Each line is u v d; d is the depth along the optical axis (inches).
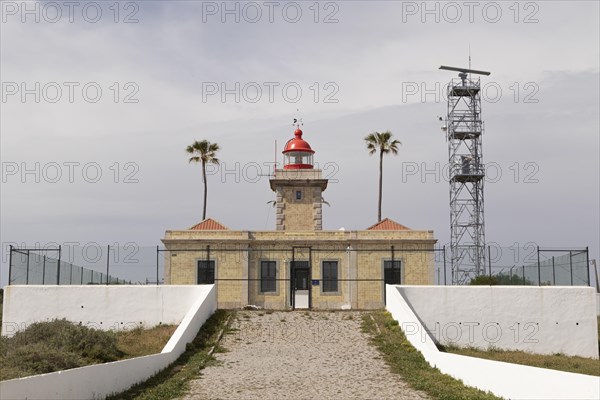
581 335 1193.4
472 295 1202.0
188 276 1569.9
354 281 1576.0
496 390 727.7
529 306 1199.6
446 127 2064.5
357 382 810.8
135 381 796.0
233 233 1589.6
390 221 1699.1
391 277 1573.6
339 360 938.7
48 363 764.6
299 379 826.2
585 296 1201.4
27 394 554.6
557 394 612.1
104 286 1247.5
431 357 924.6
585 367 1014.4
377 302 1566.2
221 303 1561.3
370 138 2516.0
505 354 1124.5
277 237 1596.9
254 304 1568.7
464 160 2036.2
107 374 718.5
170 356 924.6
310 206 1770.4
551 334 1193.4
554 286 1211.9
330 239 1592.0
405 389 774.5
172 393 745.0
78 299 1240.8
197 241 1576.0
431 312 1197.7
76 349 952.3
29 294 1240.2
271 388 776.9
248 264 1579.7
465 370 807.7
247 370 878.4
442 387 773.3
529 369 660.7
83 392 661.9
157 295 1248.2
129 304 1243.2
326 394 748.0
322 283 1582.2
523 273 1385.3
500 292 1202.6
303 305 1572.3
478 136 2055.9
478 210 2015.3
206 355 968.3
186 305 1249.4
